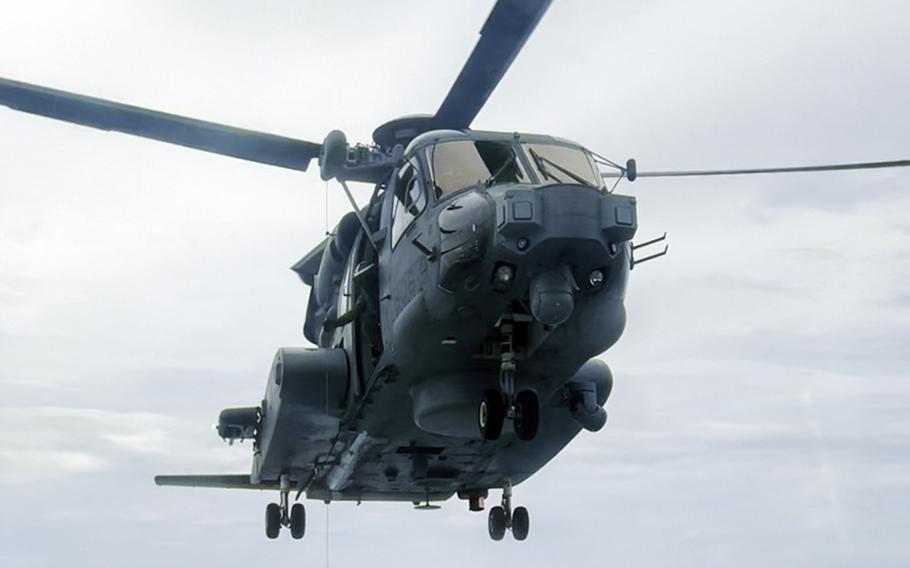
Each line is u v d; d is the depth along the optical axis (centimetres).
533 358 1291
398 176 1394
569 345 1262
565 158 1338
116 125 1423
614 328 1255
